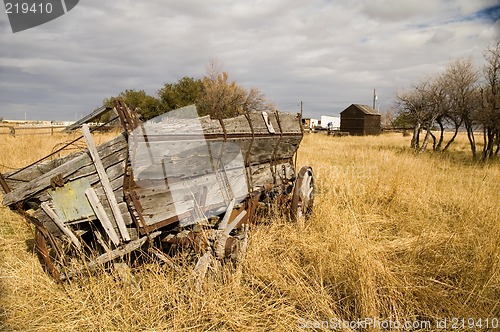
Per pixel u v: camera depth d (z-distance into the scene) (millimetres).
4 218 5875
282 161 5875
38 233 3543
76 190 3275
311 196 5781
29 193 3344
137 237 3369
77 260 3697
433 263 4066
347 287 3541
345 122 43625
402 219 5715
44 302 3311
